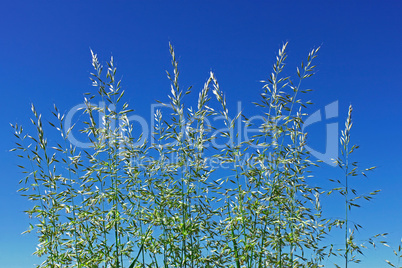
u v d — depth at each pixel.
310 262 0.96
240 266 0.92
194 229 0.92
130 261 0.93
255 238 0.93
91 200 0.92
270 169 0.94
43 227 0.94
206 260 0.93
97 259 0.91
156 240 0.95
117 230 0.92
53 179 0.94
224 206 0.96
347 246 0.97
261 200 0.93
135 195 0.94
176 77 0.96
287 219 0.95
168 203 0.94
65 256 0.93
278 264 0.92
